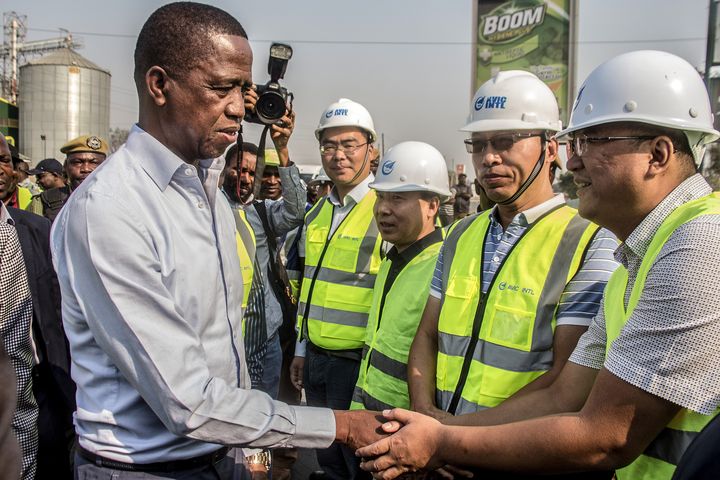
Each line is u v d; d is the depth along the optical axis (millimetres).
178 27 1539
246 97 3137
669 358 1330
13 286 2141
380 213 2871
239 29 1638
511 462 1600
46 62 35031
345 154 3576
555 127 2133
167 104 1573
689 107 1476
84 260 1440
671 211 1493
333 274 3385
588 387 1762
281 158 3645
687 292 1312
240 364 1761
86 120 35812
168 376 1426
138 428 1550
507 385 1961
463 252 2270
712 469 996
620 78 1516
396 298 2682
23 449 2182
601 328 1755
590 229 1986
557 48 21734
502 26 22328
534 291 1975
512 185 2107
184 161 1626
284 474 3879
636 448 1417
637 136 1478
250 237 3463
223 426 1501
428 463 1739
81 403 1584
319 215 3789
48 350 2469
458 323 2139
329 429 1675
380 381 2646
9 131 35406
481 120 2148
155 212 1520
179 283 1534
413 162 2820
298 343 3887
